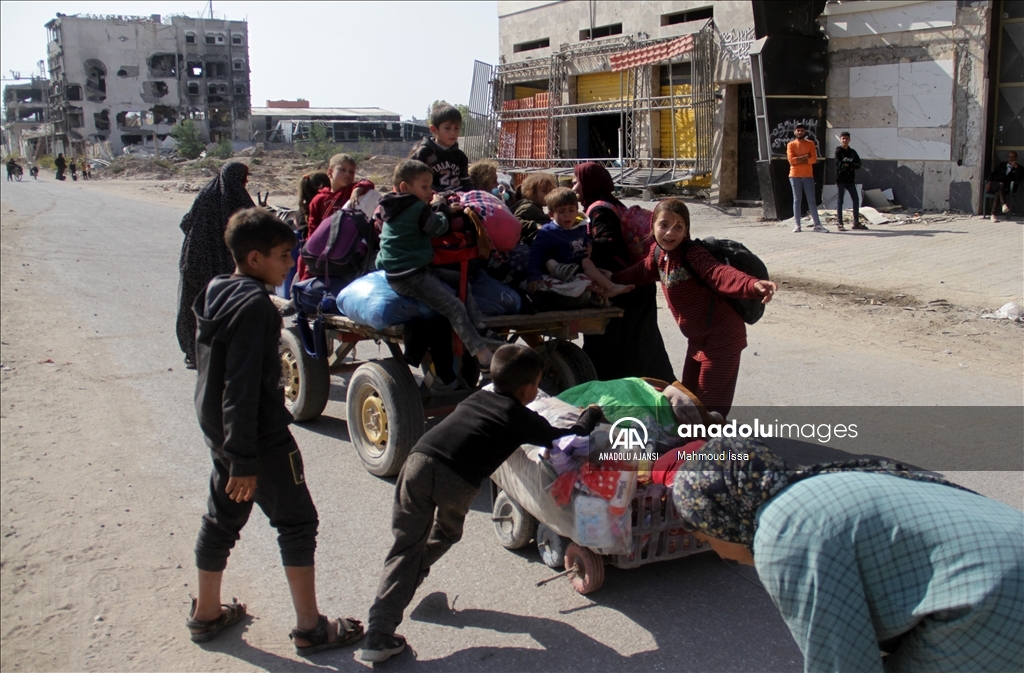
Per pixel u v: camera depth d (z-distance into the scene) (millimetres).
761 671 3479
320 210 6629
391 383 5277
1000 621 1942
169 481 5605
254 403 3328
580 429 3740
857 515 2064
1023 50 14898
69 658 3664
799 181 15062
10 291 12258
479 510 5172
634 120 21359
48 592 4227
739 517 2201
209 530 3662
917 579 2023
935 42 15633
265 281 3553
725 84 18969
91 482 5578
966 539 2006
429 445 3623
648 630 3789
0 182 55312
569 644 3689
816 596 2031
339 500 5238
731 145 19328
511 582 4234
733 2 18766
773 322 9602
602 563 3988
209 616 3781
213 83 100750
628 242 5852
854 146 17156
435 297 4953
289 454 3574
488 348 4879
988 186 15297
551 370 5938
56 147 105188
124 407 7125
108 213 26000
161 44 97875
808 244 13875
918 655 2082
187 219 7949
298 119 104438
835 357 8188
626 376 5902
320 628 3705
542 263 5559
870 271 11609
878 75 16562
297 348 6348
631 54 20688
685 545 4086
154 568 4469
